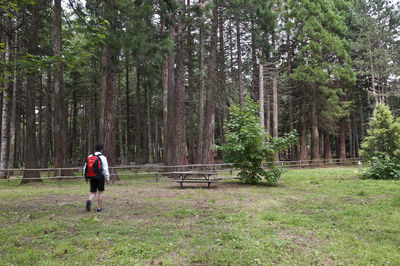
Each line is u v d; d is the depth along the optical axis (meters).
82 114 37.94
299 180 12.81
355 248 3.83
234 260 3.44
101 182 6.45
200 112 20.92
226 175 15.92
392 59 25.41
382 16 26.16
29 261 3.42
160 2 9.49
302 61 24.89
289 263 3.38
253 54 24.38
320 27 23.30
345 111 25.47
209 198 8.10
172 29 18.28
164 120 20.42
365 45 25.67
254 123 11.32
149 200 7.82
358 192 8.62
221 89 23.16
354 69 26.38
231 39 24.22
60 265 3.29
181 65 15.80
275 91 24.17
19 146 28.22
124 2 7.86
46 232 4.64
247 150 11.29
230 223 5.22
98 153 6.58
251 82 26.06
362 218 5.41
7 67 6.46
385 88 28.11
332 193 8.66
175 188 10.86
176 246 3.94
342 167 23.42
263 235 4.43
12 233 4.59
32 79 14.62
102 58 10.29
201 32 18.11
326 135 28.50
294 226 4.98
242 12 16.86
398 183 10.48
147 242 4.10
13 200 8.00
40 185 12.76
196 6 14.12
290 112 27.00
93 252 3.71
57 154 15.05
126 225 5.09
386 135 14.00
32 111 14.60
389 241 4.08
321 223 5.15
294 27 25.08
